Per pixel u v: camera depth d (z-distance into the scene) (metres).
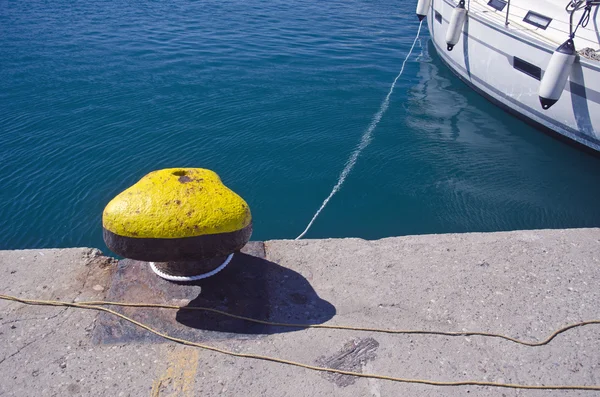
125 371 2.70
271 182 7.87
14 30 13.91
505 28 9.43
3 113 9.38
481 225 7.16
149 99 10.15
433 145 9.06
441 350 2.90
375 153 8.72
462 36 10.98
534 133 9.58
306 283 3.33
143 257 2.82
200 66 11.98
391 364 2.80
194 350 2.84
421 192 7.80
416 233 6.98
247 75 11.63
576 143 8.80
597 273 3.50
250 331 2.97
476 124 9.89
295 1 18.92
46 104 9.77
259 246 3.65
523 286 3.37
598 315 3.17
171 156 8.34
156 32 14.24
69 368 2.71
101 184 7.57
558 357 2.88
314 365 2.78
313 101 10.52
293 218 7.15
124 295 3.15
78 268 3.40
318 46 14.06
